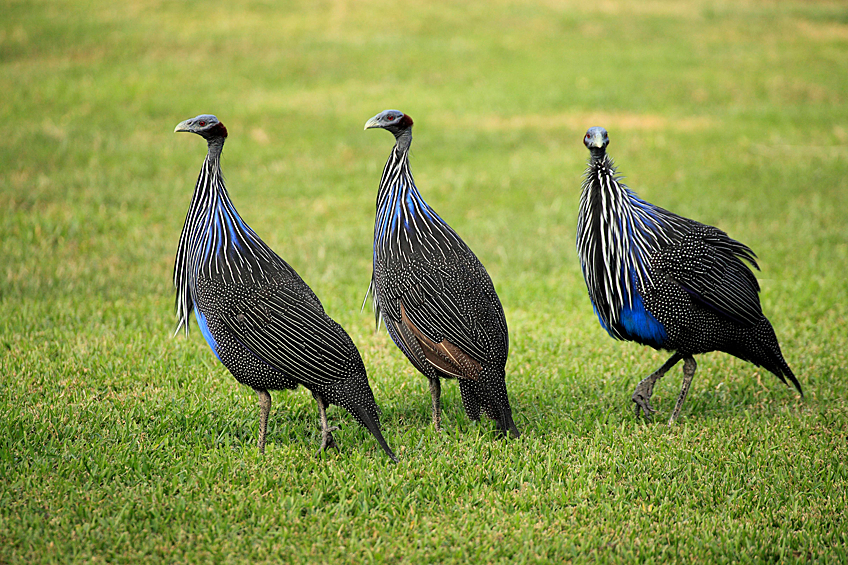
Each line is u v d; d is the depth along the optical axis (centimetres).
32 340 1132
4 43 3350
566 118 2842
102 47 3422
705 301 904
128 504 743
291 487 796
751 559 703
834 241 1691
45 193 1875
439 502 785
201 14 4041
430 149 2455
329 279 1474
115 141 2361
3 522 710
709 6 4900
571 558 710
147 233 1688
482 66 3494
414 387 1049
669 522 759
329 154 2381
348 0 4466
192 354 1114
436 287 859
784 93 3189
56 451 836
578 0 4825
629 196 930
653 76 3381
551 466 841
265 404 864
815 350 1169
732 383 1087
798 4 5147
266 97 2956
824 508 780
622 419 977
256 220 1814
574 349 1177
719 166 2288
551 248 1677
